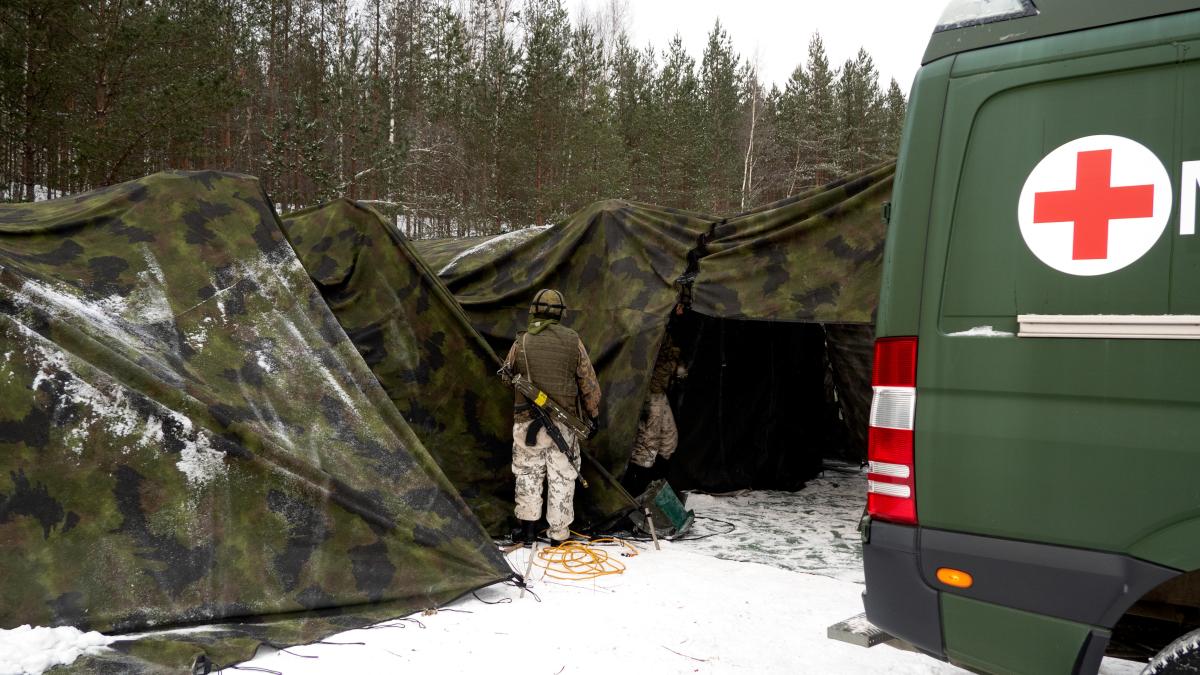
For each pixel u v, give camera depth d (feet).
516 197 74.33
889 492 6.81
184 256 13.09
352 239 17.16
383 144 69.21
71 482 10.03
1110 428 5.93
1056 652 6.01
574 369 15.40
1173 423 5.74
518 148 73.31
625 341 17.12
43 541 9.63
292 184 72.54
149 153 44.70
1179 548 5.65
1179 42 5.96
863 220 14.87
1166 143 5.95
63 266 11.91
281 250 14.30
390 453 12.91
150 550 10.11
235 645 9.69
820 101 121.19
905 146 7.09
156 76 44.19
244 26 72.59
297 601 10.66
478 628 10.94
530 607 11.89
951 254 6.70
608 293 17.97
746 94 130.72
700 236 16.79
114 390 10.70
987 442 6.37
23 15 39.24
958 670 9.64
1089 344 6.06
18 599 9.22
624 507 16.19
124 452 10.46
